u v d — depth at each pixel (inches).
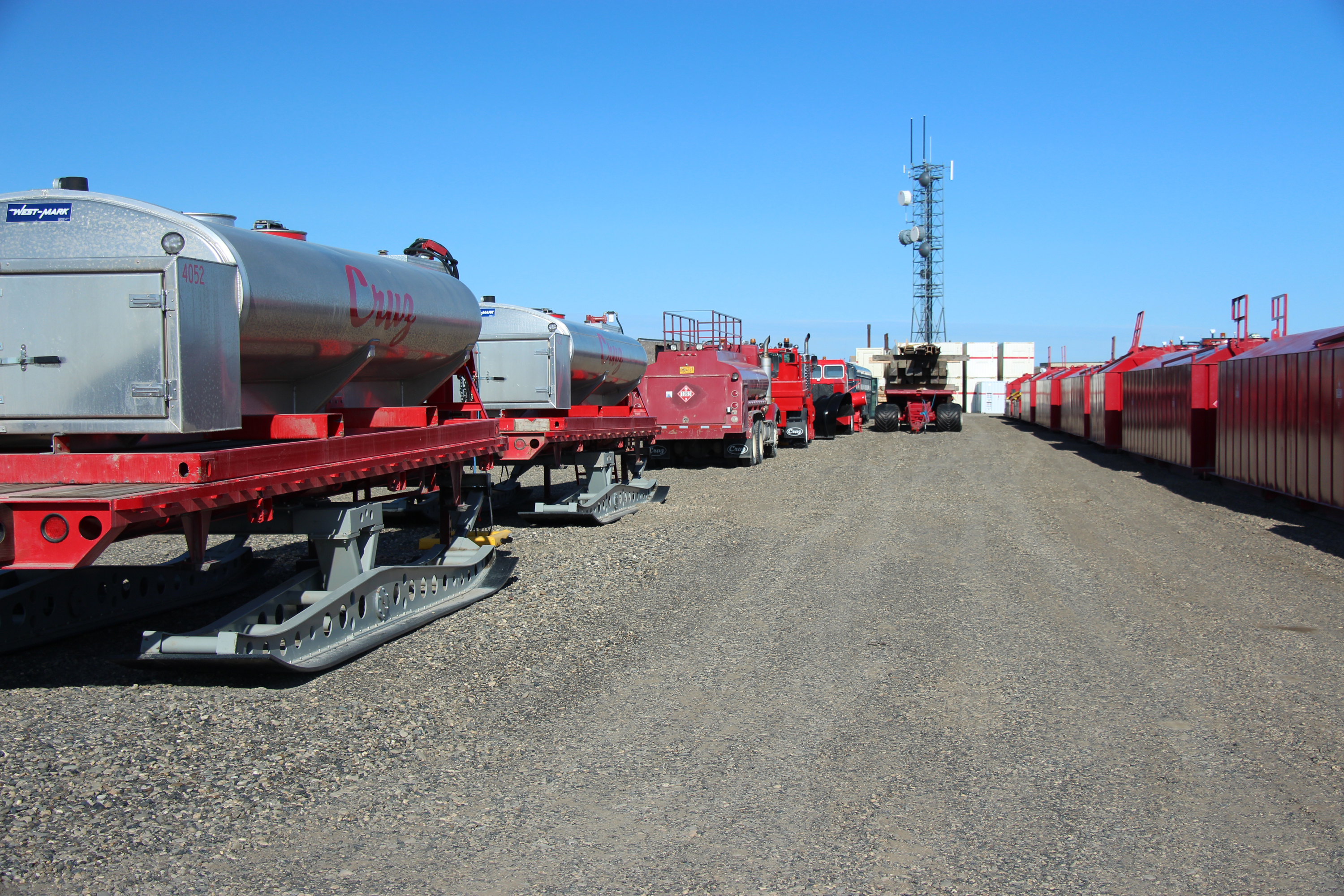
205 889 128.7
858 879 131.7
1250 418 583.2
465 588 319.0
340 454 252.8
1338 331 501.7
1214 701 208.5
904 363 1402.6
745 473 793.6
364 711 203.2
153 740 184.2
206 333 203.3
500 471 626.5
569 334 478.6
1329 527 473.7
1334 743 183.3
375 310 289.0
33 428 196.9
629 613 293.3
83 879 131.0
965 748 181.5
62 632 262.7
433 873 133.7
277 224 282.5
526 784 165.2
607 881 131.3
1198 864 135.9
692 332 904.9
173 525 200.7
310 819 150.8
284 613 246.4
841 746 182.9
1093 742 184.4
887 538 439.5
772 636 266.2
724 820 151.1
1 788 159.8
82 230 209.9
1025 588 329.4
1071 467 840.3
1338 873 133.4
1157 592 323.3
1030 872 133.6
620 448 563.8
